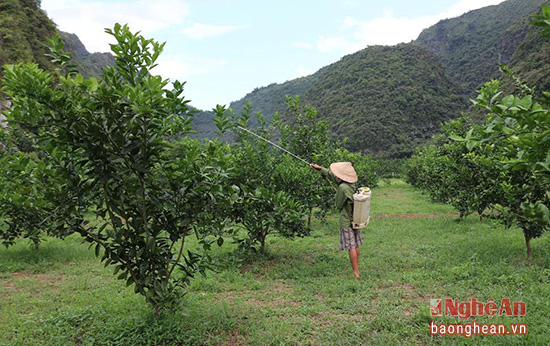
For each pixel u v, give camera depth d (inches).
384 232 417.1
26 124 143.3
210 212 170.2
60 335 167.3
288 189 326.6
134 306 202.1
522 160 66.7
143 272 167.0
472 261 268.8
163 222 170.2
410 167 1316.4
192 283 245.8
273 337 161.9
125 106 143.0
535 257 272.8
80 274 287.0
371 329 169.6
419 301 201.2
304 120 453.1
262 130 364.8
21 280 270.7
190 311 177.3
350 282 233.5
